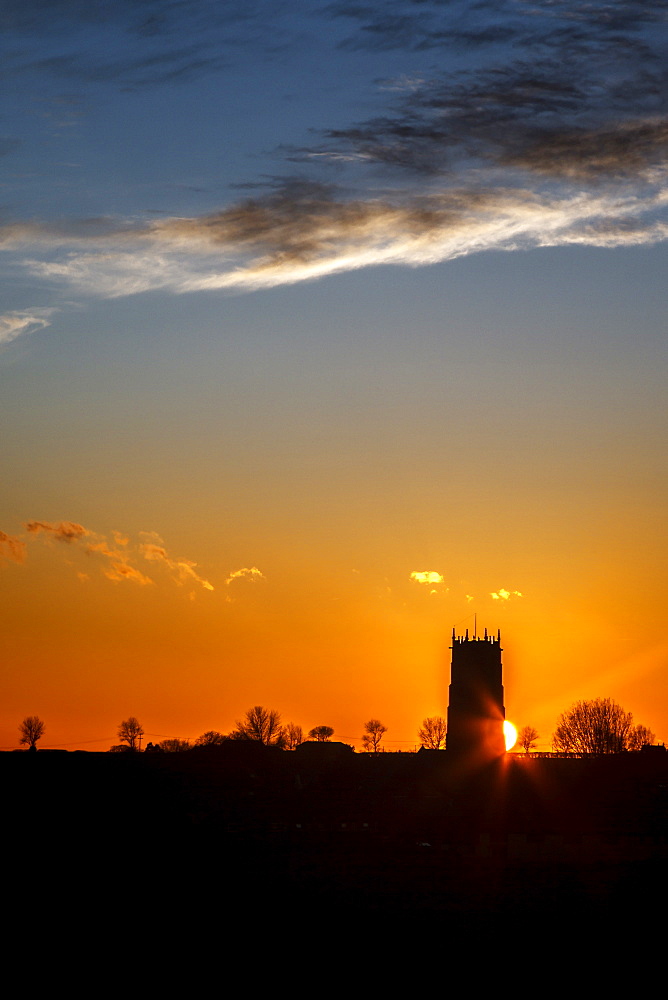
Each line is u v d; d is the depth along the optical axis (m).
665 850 118.81
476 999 81.94
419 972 86.44
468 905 99.06
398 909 97.69
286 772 177.75
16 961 88.12
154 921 95.38
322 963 87.50
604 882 105.19
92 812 125.25
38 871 106.50
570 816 133.00
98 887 102.44
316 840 119.88
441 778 186.62
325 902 100.31
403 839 121.00
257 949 90.62
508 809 138.50
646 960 88.31
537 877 106.94
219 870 107.81
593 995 83.75
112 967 86.94
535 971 87.31
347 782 156.88
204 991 84.00
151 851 112.69
